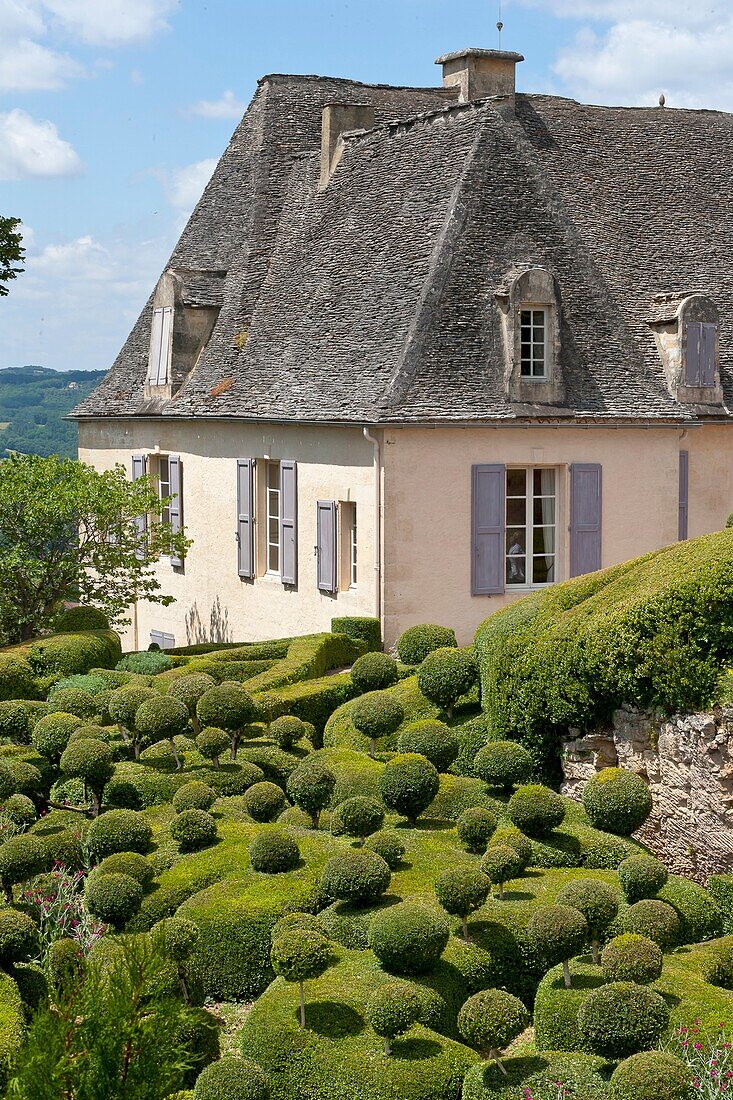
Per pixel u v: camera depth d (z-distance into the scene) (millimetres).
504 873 10898
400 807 12391
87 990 5734
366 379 22094
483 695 14562
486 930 10352
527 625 14062
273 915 10781
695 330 24906
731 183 29125
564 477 22578
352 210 26297
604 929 9586
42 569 23062
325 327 24562
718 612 11898
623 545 23094
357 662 17172
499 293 22188
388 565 21188
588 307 23547
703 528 25438
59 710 15594
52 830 13023
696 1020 8797
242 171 30438
